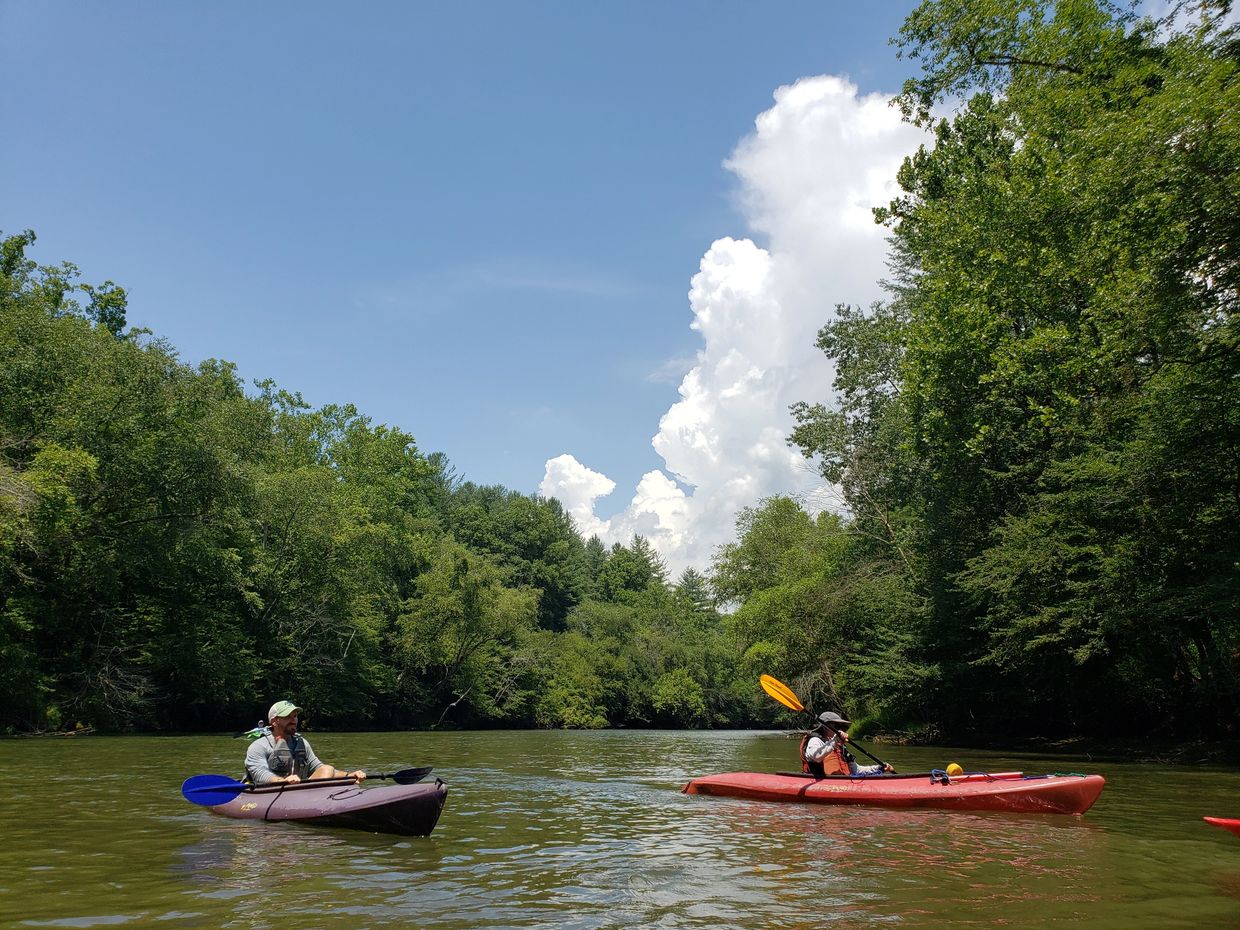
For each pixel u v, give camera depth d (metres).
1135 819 8.09
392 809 6.91
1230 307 13.55
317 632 35.34
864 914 4.46
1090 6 16.62
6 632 22.67
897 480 28.44
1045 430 19.70
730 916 4.42
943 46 18.64
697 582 87.00
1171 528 16.22
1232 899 4.81
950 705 25.34
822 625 28.86
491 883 5.18
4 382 22.77
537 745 25.48
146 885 5.00
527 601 48.38
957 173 20.94
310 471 34.53
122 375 25.11
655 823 7.84
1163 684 20.25
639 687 58.72
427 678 45.88
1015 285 18.78
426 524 48.31
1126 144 12.61
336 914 4.39
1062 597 19.03
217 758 15.30
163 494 26.14
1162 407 15.65
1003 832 7.27
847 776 9.85
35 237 29.23
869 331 28.78
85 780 11.05
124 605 28.48
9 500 19.48
